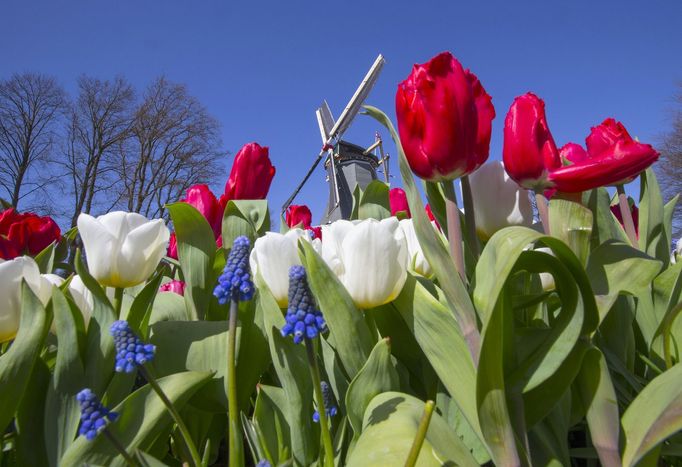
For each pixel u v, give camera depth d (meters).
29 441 0.90
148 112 25.77
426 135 0.84
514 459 0.72
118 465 0.80
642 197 1.37
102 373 0.92
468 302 0.80
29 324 0.89
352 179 18.09
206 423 1.13
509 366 0.81
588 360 0.80
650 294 1.18
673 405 0.74
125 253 1.03
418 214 0.83
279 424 0.99
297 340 0.74
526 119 0.90
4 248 1.62
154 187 26.06
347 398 0.86
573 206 0.88
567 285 0.80
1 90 22.88
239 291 0.81
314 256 0.90
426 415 0.63
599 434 0.78
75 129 24.91
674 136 21.20
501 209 1.10
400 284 0.89
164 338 1.09
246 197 1.79
